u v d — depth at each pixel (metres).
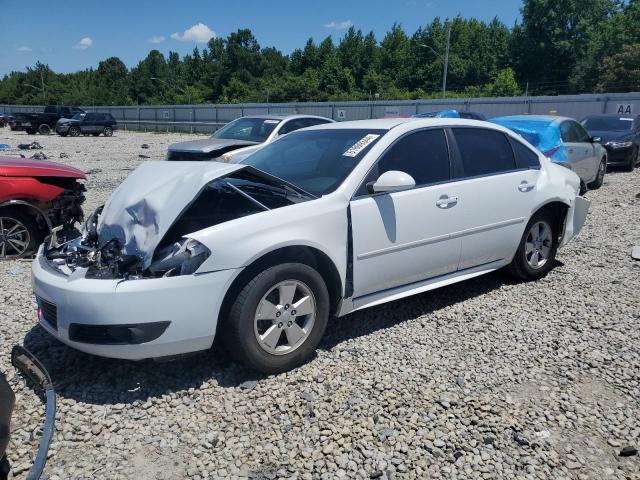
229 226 3.43
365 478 2.72
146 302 3.18
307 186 4.12
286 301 3.60
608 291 5.26
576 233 5.84
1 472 2.46
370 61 91.25
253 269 3.49
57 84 111.81
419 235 4.30
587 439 3.02
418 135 4.51
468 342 4.16
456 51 84.75
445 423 3.14
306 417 3.19
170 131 47.31
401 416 3.20
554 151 10.00
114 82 117.31
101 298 3.17
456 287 5.39
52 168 6.59
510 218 5.01
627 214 9.16
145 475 2.72
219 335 3.55
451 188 4.52
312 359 3.88
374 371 3.71
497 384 3.56
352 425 3.12
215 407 3.29
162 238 3.42
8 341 4.11
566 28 68.44
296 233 3.60
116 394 3.41
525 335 4.29
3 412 2.38
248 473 2.74
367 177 4.08
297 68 99.12
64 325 3.31
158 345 3.24
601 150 12.09
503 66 73.56
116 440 2.98
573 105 27.81
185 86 98.88
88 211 9.02
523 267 5.35
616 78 51.34
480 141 4.97
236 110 42.44
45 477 2.70
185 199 3.49
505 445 2.96
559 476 2.73
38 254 3.99
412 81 86.44
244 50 100.12
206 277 3.29
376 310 4.79
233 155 8.89
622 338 4.23
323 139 4.74
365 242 3.98
